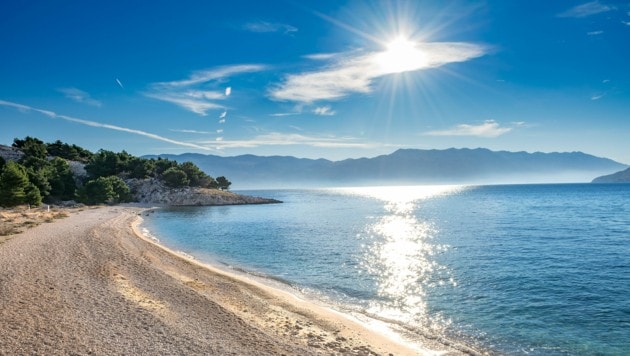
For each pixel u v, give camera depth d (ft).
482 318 64.80
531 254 125.08
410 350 50.93
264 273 98.07
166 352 42.65
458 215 290.56
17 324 47.93
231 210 376.68
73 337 45.06
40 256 90.58
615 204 386.52
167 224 231.91
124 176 519.60
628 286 84.79
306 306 68.44
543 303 73.10
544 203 424.05
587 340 55.67
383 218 273.75
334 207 424.46
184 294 67.10
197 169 557.33
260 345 47.06
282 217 288.10
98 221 194.49
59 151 592.19
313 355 45.75
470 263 110.73
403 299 75.46
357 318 63.46
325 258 119.24
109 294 62.69
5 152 514.27
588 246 140.56
